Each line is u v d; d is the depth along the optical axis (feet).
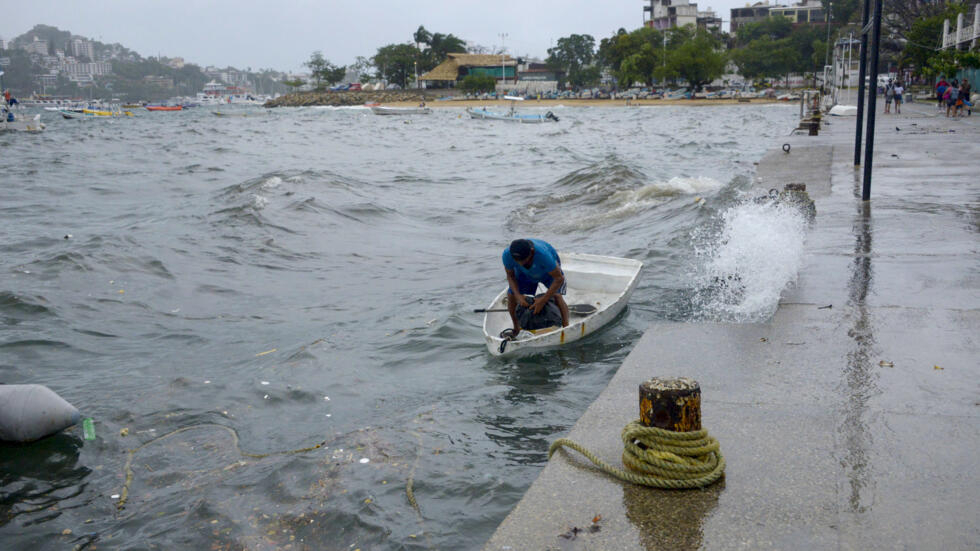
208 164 93.86
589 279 28.68
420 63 525.34
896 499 10.67
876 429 12.87
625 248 37.37
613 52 434.30
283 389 20.92
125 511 14.79
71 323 27.94
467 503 14.32
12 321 27.81
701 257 33.86
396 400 19.95
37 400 17.92
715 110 288.71
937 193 38.60
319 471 15.83
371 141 148.56
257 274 36.40
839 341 17.56
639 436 11.75
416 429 17.88
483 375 21.67
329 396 20.38
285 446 17.28
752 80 444.96
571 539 10.24
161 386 21.36
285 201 54.54
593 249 38.14
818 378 15.34
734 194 47.83
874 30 35.47
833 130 90.63
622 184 59.77
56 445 17.79
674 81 403.75
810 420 13.37
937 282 22.31
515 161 96.53
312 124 233.35
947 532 9.82
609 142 131.75
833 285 22.67
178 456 17.03
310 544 13.20
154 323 28.19
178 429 18.51
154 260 37.76
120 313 29.43
